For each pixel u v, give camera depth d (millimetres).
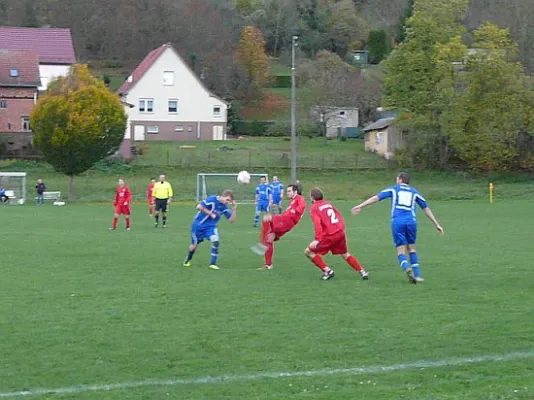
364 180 63812
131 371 8812
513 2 76562
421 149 67312
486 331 10766
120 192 30250
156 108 84062
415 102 65188
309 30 115000
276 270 17562
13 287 14789
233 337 10484
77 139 54406
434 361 9211
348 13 115938
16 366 9016
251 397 7820
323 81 85438
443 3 64438
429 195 57906
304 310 12422
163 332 10781
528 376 8523
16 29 92625
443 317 11781
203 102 85062
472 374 8656
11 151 67812
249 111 100250
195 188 59625
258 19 114625
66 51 92250
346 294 14031
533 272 17250
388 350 9750
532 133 62531
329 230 15750
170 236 27016
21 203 52406
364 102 88062
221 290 14477
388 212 42469
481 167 64875
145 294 13984
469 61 62906
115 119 55719
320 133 86750
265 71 102125
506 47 63531
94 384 8328
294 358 9383
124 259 19656
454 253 21500
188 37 107125
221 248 22656
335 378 8516
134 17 108250
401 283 15461
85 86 55656
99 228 31094
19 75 76688
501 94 62281
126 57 108000
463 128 63438
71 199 55375
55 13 109188
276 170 65500
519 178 64375
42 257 20062
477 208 45625
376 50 111438
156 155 70750
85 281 15633
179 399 7785
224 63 102500
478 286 15055
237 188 58812
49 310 12383
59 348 9852
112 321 11516
